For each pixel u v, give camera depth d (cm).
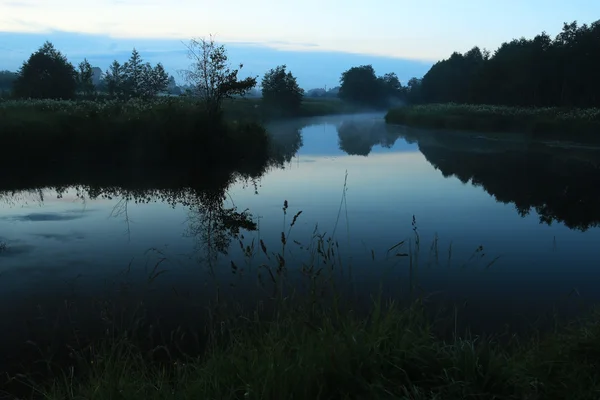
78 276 601
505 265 645
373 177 1449
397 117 5091
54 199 1088
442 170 1603
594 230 833
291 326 330
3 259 670
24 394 348
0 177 1330
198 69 1894
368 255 682
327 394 257
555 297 533
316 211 980
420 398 253
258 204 1050
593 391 274
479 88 5878
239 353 298
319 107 8331
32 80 4578
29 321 473
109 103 2027
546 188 1261
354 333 299
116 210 985
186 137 1730
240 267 629
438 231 825
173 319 471
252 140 1923
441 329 439
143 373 298
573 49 4716
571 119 2778
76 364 389
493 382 270
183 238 780
